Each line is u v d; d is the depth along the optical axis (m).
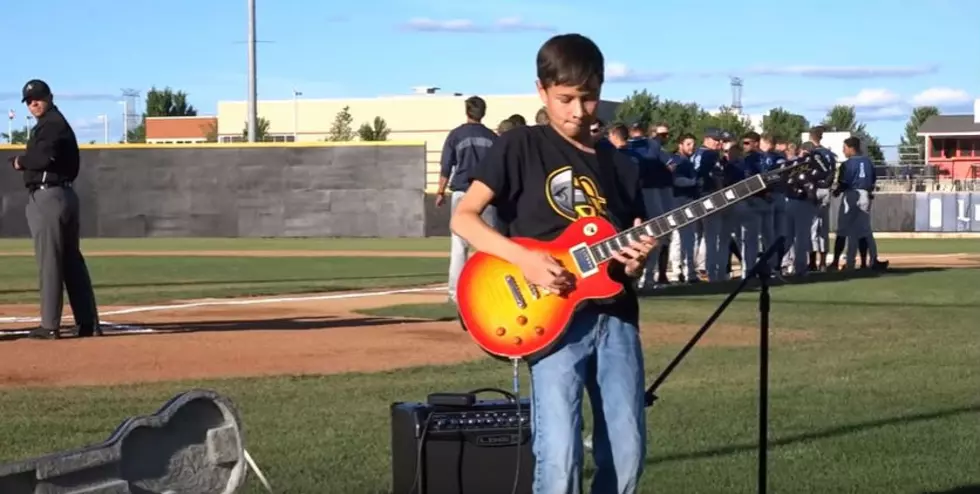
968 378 9.09
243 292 16.19
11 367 9.23
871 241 20.77
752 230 18.38
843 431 7.23
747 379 8.99
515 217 4.27
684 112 53.91
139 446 3.97
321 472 6.14
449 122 61.50
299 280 18.64
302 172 34.00
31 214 10.55
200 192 34.09
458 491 4.90
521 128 4.29
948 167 63.56
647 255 4.13
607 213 4.23
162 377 8.88
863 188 20.66
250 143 34.59
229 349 10.26
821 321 12.71
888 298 15.15
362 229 33.94
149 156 34.03
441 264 22.73
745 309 13.79
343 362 9.68
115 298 15.16
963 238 35.91
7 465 3.60
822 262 20.75
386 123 62.22
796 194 4.30
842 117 72.94
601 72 4.19
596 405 4.20
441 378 8.91
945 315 13.30
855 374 9.25
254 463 5.76
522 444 4.90
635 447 4.12
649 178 15.58
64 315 13.04
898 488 6.00
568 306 4.08
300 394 8.23
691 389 8.55
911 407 7.96
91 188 34.03
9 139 60.34
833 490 5.97
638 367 4.19
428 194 34.03
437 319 12.59
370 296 15.60
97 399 7.94
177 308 13.84
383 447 6.66
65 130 10.46
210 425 4.20
